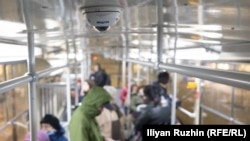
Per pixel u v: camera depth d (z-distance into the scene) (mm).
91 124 2111
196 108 3414
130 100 4289
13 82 911
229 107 2859
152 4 971
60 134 2504
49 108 3867
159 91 3133
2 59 1272
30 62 1303
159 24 1389
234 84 647
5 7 870
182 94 3777
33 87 1287
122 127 3406
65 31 1795
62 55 3254
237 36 1428
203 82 3441
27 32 1321
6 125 2045
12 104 2219
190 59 2365
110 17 975
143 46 2785
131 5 995
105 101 2160
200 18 1166
